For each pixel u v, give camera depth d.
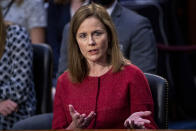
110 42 5.34
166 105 5.41
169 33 10.78
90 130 4.20
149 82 5.53
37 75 7.54
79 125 4.86
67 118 5.41
